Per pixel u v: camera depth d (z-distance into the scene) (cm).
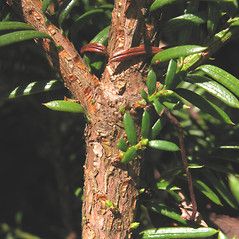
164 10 52
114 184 52
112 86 51
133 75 51
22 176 89
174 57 50
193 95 52
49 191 89
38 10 52
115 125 51
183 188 57
